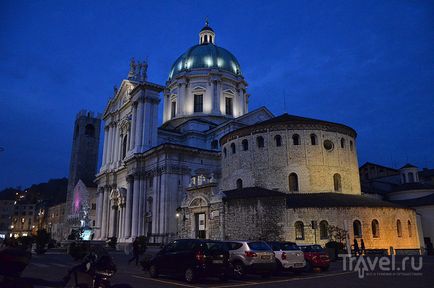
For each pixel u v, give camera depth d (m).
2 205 161.12
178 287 17.22
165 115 83.31
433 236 49.88
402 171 65.25
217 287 17.14
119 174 74.19
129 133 73.75
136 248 31.05
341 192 43.69
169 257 20.30
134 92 70.81
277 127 44.59
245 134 46.72
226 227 38.38
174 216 57.03
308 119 46.19
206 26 91.62
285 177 42.91
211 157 63.69
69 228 100.81
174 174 58.88
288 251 22.42
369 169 75.94
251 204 37.62
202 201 41.56
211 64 80.06
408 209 42.28
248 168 45.47
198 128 72.56
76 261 34.31
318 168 43.16
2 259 7.51
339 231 36.22
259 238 36.44
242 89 82.25
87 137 111.44
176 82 80.19
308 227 36.25
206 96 77.81
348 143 46.50
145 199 62.91
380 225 38.56
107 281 11.22
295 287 16.67
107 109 83.88
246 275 22.38
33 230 148.88
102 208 77.44
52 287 7.78
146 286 17.52
